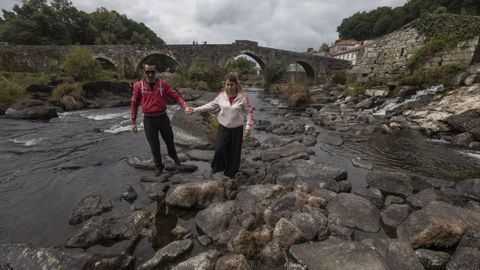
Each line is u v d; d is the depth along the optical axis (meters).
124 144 6.81
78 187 4.11
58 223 3.13
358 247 2.54
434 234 2.69
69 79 17.91
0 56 27.70
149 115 4.15
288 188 4.04
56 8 47.62
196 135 6.65
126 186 3.95
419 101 12.02
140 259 2.52
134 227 2.94
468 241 2.62
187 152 5.84
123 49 32.56
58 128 9.11
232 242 2.57
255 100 22.34
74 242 2.66
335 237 2.78
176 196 3.50
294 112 14.55
